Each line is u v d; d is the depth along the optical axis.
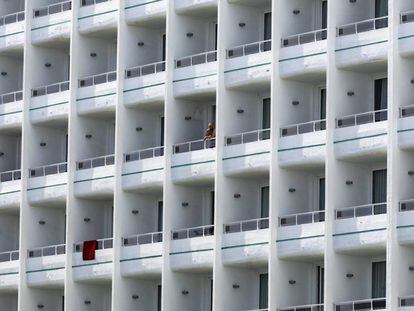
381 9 106.06
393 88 102.06
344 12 105.19
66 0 120.81
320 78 107.25
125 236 113.69
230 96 109.81
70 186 116.56
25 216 119.12
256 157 107.75
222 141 109.31
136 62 115.12
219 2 110.00
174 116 112.12
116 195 113.88
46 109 118.69
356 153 103.50
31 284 118.31
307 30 108.31
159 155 112.69
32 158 119.75
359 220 102.94
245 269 109.25
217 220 108.75
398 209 101.62
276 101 106.94
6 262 119.75
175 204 111.62
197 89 110.94
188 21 113.12
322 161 105.19
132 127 114.56
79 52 117.38
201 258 109.44
